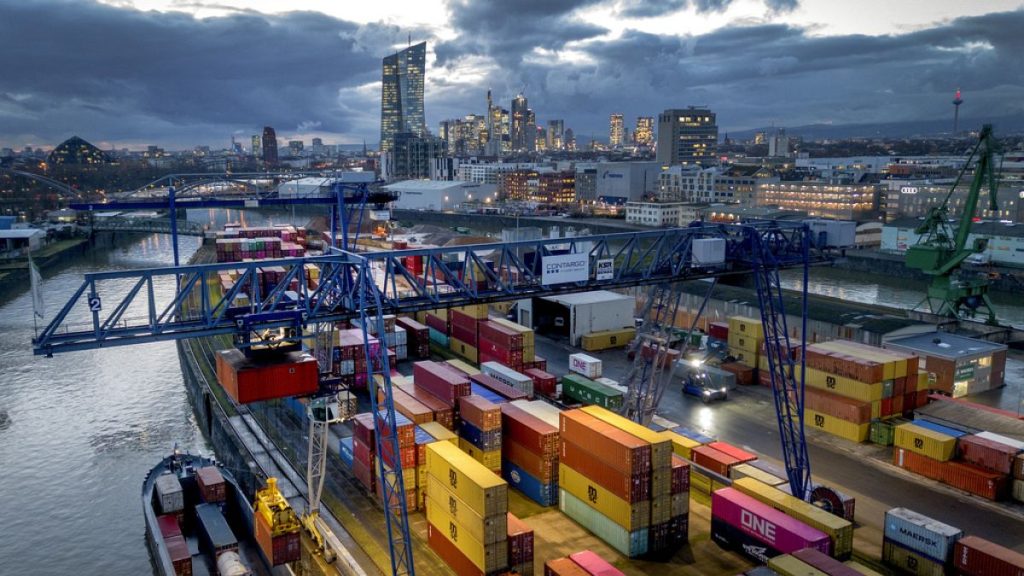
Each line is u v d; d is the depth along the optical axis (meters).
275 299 44.47
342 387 46.47
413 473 58.69
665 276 57.84
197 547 62.62
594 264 55.75
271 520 52.06
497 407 61.41
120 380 110.31
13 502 71.88
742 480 53.69
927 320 107.38
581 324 106.44
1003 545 51.34
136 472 78.50
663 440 49.66
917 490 60.22
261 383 42.84
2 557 62.62
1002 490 58.41
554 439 57.38
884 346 87.69
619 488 49.53
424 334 103.88
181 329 41.88
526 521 55.19
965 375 82.56
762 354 88.44
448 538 50.00
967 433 63.62
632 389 67.25
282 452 71.94
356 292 47.22
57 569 61.03
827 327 93.62
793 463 64.56
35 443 86.25
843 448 69.25
